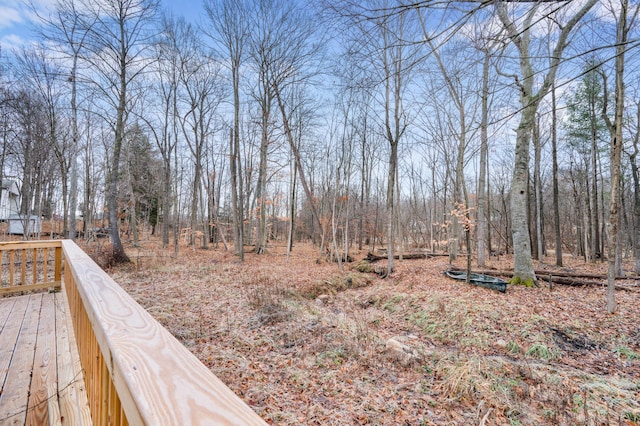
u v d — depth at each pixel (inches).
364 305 284.4
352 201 757.9
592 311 223.1
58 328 125.5
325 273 403.2
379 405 122.7
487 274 364.8
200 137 665.0
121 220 925.2
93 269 73.3
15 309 149.5
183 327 190.9
